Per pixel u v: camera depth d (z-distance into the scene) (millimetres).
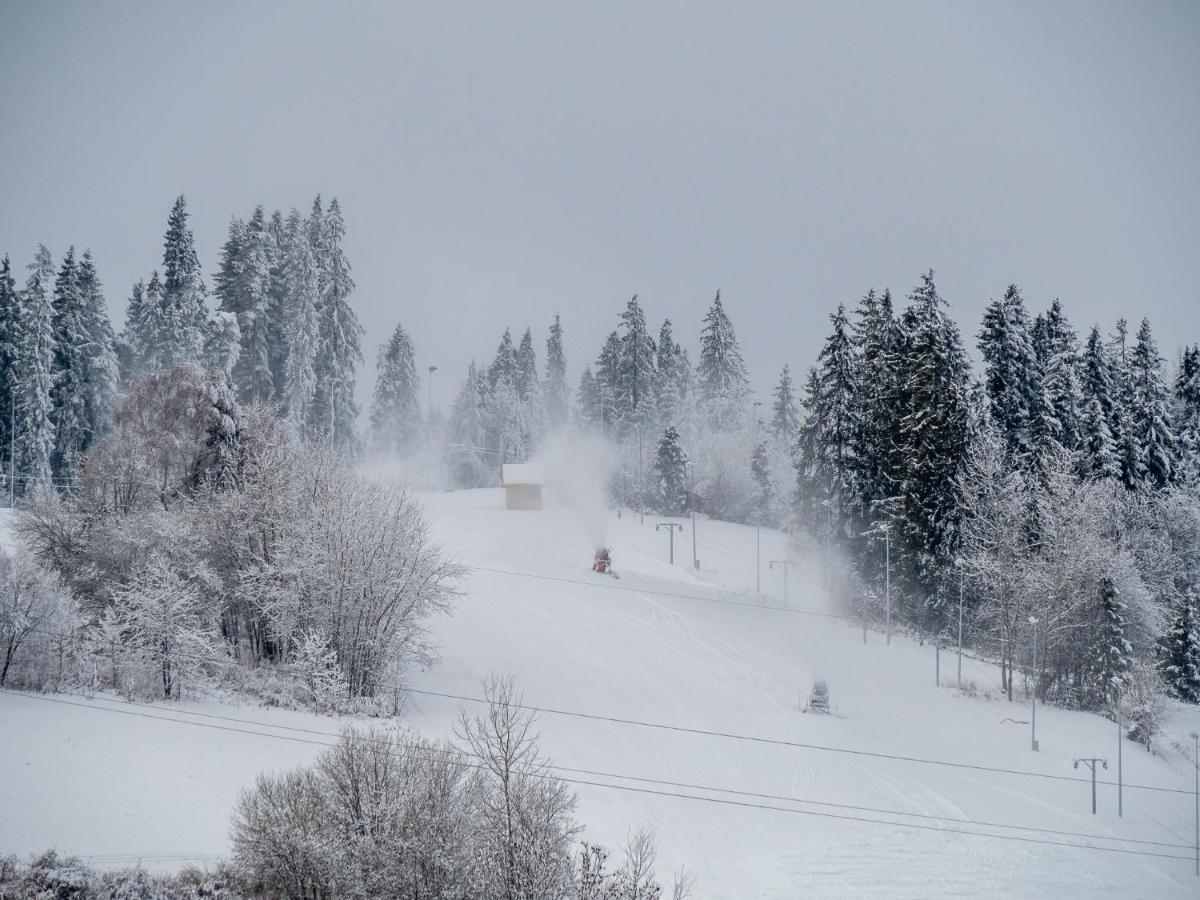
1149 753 41062
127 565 35156
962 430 53656
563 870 16828
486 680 38750
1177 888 27844
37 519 36656
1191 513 59812
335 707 31891
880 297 61812
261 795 18531
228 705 30172
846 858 26406
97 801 20422
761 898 23031
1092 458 59500
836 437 59781
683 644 47500
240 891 17234
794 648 49344
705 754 33375
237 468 40312
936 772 35188
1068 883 26969
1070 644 48750
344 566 35156
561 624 48375
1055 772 37094
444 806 17609
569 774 29609
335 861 16859
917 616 54500
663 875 23250
